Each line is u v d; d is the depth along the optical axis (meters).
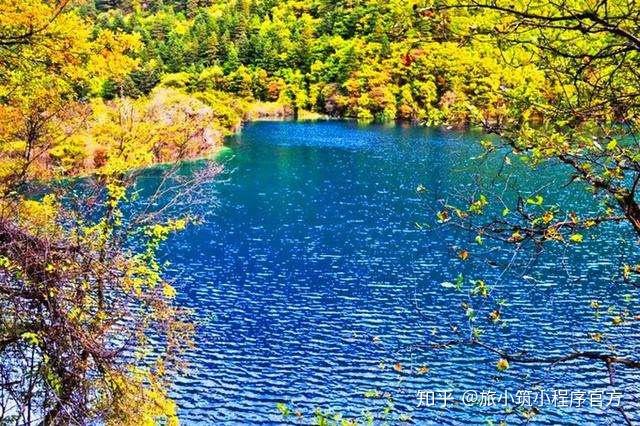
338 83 112.31
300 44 119.94
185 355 25.03
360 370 23.84
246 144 83.31
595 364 22.89
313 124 104.44
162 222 12.98
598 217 4.52
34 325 7.73
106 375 9.42
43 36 9.08
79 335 8.31
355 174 63.22
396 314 29.11
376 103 101.69
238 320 28.70
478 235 4.82
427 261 36.97
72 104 11.23
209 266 36.62
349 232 43.78
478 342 4.78
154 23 126.19
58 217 10.18
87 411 8.34
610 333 25.67
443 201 5.04
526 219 4.71
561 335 25.80
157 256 38.53
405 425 19.95
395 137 85.88
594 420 19.12
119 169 11.19
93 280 9.62
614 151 4.36
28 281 7.69
